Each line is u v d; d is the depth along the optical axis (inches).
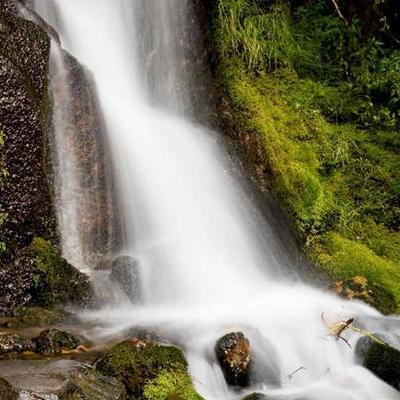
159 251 241.9
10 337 163.5
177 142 279.7
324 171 283.3
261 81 301.0
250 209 267.3
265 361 176.7
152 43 321.7
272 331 193.2
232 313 211.6
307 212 262.8
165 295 225.9
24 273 202.5
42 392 130.7
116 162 250.8
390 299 240.7
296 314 212.1
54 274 205.8
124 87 303.7
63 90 236.7
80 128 239.5
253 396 163.2
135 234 250.7
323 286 246.5
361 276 246.7
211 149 282.8
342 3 335.0
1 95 203.2
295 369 181.6
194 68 309.1
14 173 205.5
